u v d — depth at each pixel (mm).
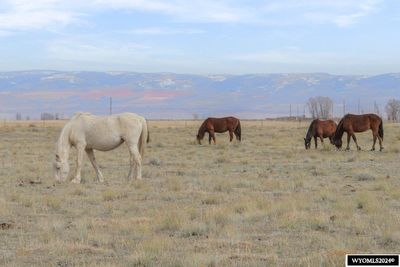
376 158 29516
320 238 11477
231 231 12141
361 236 11750
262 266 9430
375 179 21406
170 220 12883
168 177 21891
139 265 9633
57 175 20953
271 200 15852
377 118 33844
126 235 12023
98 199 16844
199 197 17422
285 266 9422
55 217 14188
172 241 11297
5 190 18672
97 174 21547
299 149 36438
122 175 23234
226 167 26281
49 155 33188
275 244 11117
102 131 21047
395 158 29531
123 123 21375
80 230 12281
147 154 33938
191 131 67188
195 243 11227
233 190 18859
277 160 29375
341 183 20391
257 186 19422
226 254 10250
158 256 10148
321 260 9516
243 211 14570
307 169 25078
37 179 21672
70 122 21078
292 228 12641
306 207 15055
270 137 52719
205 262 9555
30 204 15914
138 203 16453
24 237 11805
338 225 12812
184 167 26312
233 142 43719
